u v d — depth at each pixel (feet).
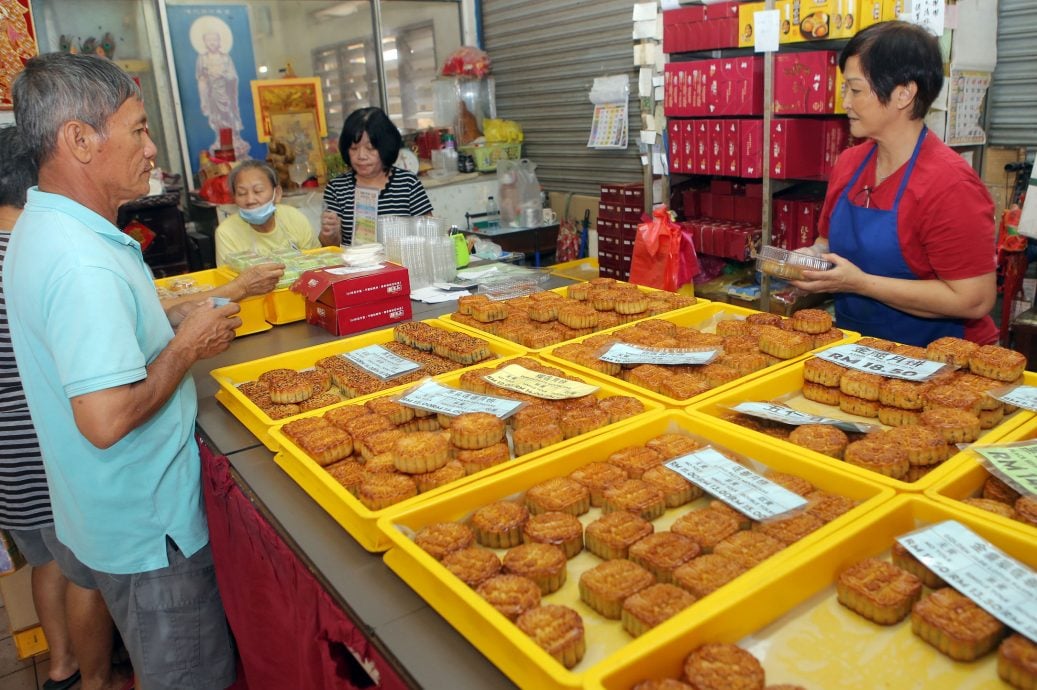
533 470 4.12
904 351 5.36
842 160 7.04
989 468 3.84
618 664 2.59
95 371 4.18
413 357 6.32
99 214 4.66
